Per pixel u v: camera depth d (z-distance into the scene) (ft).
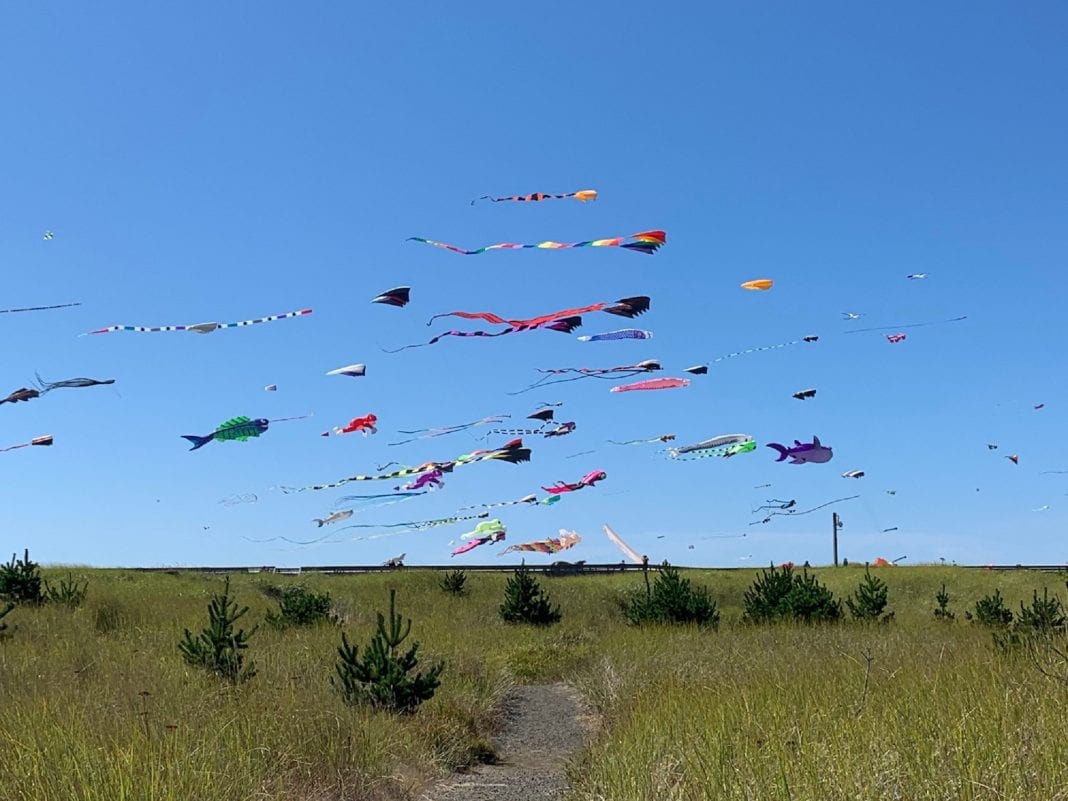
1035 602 71.26
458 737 42.52
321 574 144.25
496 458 86.43
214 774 26.32
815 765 21.63
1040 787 19.03
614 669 58.75
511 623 107.14
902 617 108.17
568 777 35.04
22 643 62.23
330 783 30.94
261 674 47.55
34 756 25.40
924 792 19.57
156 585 117.91
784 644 62.13
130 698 35.73
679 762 25.75
